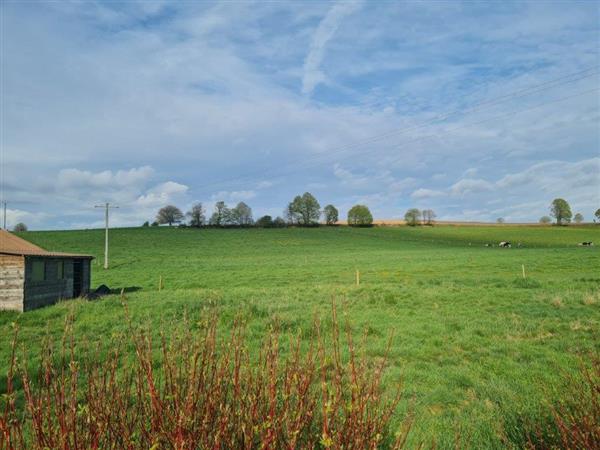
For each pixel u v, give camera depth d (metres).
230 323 12.44
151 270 47.19
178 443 2.33
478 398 7.09
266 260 59.38
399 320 13.84
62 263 25.73
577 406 4.27
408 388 7.43
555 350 10.04
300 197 141.12
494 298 18.31
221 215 134.00
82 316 15.56
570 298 16.94
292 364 3.25
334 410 2.90
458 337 11.44
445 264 45.28
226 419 2.60
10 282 21.00
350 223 141.62
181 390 2.75
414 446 5.09
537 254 53.84
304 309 16.05
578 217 139.38
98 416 2.50
